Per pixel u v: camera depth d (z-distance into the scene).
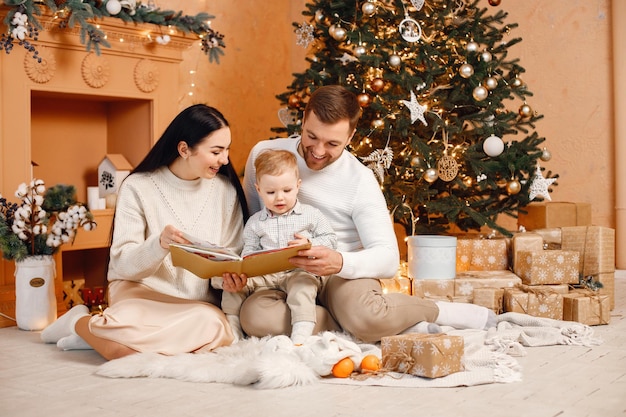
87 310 2.75
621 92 4.79
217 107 5.21
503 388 2.13
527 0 5.14
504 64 3.83
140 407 1.97
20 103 3.44
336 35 3.66
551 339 2.73
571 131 5.05
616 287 4.22
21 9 3.27
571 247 3.53
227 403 2.00
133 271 2.57
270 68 5.72
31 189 3.13
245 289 2.70
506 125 3.66
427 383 2.15
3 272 3.38
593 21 4.95
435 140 3.69
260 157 2.62
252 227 2.68
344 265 2.52
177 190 2.75
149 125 4.09
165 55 4.04
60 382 2.24
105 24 3.65
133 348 2.44
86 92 3.71
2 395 2.09
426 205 3.57
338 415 1.89
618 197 4.84
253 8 5.53
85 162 4.27
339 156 2.71
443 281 3.26
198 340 2.50
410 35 3.54
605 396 2.05
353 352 2.28
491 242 3.54
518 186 3.54
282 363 2.18
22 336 2.99
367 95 3.55
